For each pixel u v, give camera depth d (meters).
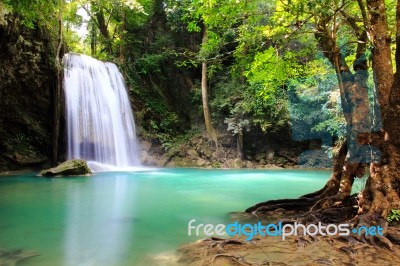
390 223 5.14
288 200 7.66
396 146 5.64
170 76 25.98
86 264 4.50
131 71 24.16
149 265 4.43
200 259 4.39
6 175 15.72
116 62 23.55
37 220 7.10
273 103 20.86
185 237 5.80
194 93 25.59
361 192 6.00
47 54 17.81
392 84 5.68
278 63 9.23
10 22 14.92
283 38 7.29
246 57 9.38
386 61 6.05
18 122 17.34
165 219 7.23
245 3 7.78
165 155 23.48
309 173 18.89
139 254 4.90
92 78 20.52
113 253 4.95
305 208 7.36
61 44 18.19
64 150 18.62
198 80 25.42
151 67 24.75
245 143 23.58
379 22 6.06
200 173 18.78
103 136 20.47
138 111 23.44
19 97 17.20
